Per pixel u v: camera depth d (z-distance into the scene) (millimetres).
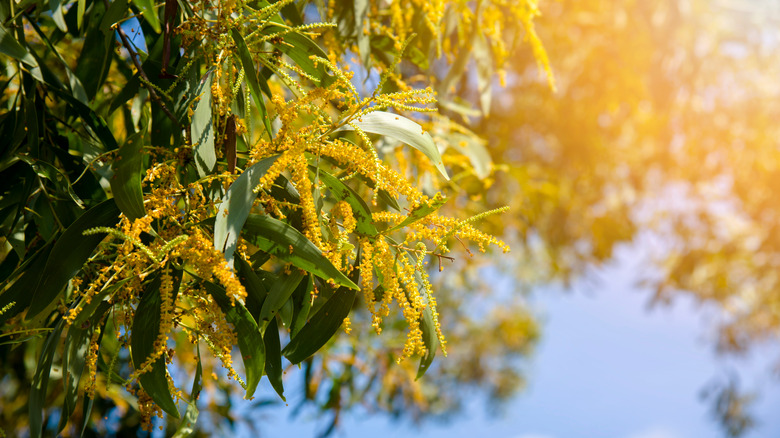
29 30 2488
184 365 3127
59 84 2201
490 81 2574
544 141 6500
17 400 3408
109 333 2295
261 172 1853
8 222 2162
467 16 2508
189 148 1970
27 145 2182
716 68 6285
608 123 6520
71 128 2199
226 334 1890
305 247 1860
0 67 2387
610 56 5586
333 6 2383
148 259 1850
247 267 1932
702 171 7031
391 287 1890
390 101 1899
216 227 1814
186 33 2008
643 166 7086
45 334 2029
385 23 2719
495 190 4672
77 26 2262
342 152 1885
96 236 1919
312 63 2102
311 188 1896
